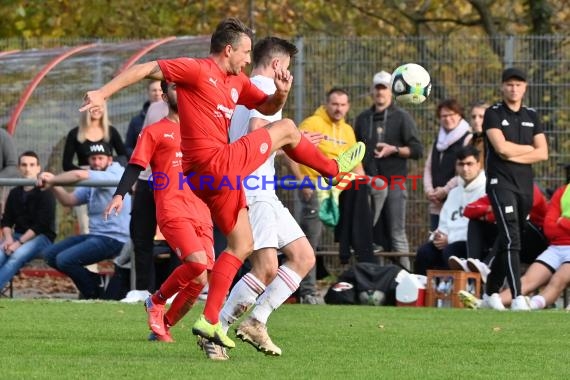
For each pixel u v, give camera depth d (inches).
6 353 890.1
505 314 1341.0
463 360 882.1
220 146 845.2
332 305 1498.5
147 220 1472.7
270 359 871.1
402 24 3068.4
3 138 1718.8
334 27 3036.4
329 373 786.8
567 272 1517.0
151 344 969.5
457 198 1622.8
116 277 1583.4
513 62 2020.2
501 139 1449.3
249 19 2787.9
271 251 916.6
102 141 1700.3
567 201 1540.4
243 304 900.6
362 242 1614.2
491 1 2925.7
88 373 767.1
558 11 2908.5
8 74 2068.2
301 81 2030.0
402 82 1222.3
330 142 1680.6
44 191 1637.6
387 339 1037.8
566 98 2000.5
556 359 894.4
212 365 817.5
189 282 995.3
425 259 1643.7
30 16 2982.3
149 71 832.9
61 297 1801.2
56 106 2075.5
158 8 2970.0
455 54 2050.9
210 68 852.0
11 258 1628.9
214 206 850.1
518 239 1457.9
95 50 2064.5
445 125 1763.0
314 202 1595.7
